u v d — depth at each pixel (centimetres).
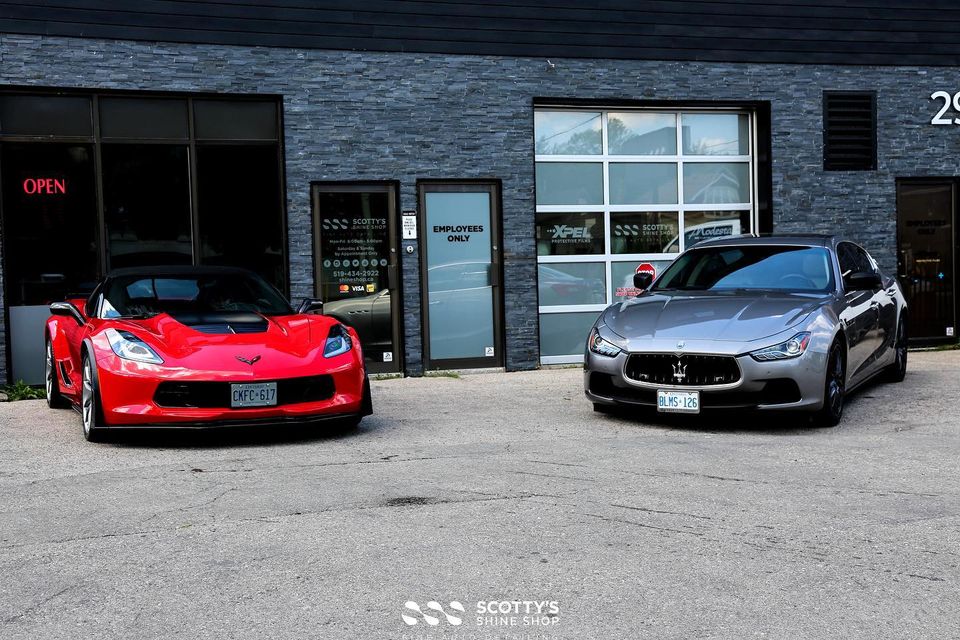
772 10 1127
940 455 562
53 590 335
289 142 985
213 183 973
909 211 1179
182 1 948
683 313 687
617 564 357
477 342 1058
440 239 1041
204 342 627
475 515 427
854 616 305
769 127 1133
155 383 598
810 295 718
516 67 1050
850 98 1151
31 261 915
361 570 352
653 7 1091
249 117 983
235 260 981
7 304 902
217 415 598
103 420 610
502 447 597
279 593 329
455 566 356
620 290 1120
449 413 755
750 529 402
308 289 994
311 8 988
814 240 796
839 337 679
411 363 1025
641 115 1121
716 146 1146
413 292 1024
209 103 969
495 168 1046
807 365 634
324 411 625
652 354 652
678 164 1134
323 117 995
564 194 1100
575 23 1067
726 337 641
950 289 1187
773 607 313
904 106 1166
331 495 468
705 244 827
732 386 630
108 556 373
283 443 622
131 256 948
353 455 575
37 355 916
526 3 1052
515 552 372
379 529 405
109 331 630
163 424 598
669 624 299
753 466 531
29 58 904
